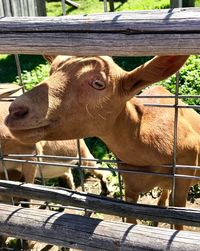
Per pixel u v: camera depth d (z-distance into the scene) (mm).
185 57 306
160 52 254
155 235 292
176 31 247
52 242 319
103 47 261
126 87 349
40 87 332
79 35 263
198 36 245
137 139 405
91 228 307
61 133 342
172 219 323
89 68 339
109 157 663
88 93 338
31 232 322
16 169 574
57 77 338
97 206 339
